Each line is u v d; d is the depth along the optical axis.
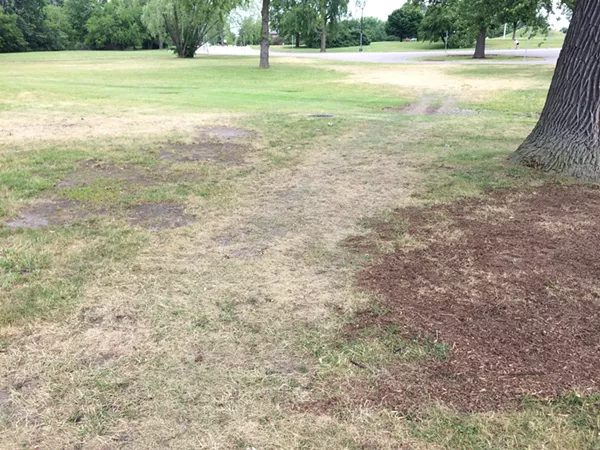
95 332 2.76
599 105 5.75
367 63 33.22
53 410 2.18
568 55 5.98
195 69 27.92
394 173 6.32
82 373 2.42
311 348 2.64
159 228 4.38
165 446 2.00
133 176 6.08
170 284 3.33
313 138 8.80
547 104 6.36
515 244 4.00
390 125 10.30
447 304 3.06
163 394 2.29
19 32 58.59
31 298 3.09
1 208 4.73
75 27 73.19
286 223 4.54
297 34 63.41
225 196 5.34
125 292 3.21
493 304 3.06
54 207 4.87
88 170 6.29
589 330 2.77
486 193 5.39
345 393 2.30
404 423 2.11
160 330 2.79
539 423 2.09
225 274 3.49
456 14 28.94
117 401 2.24
